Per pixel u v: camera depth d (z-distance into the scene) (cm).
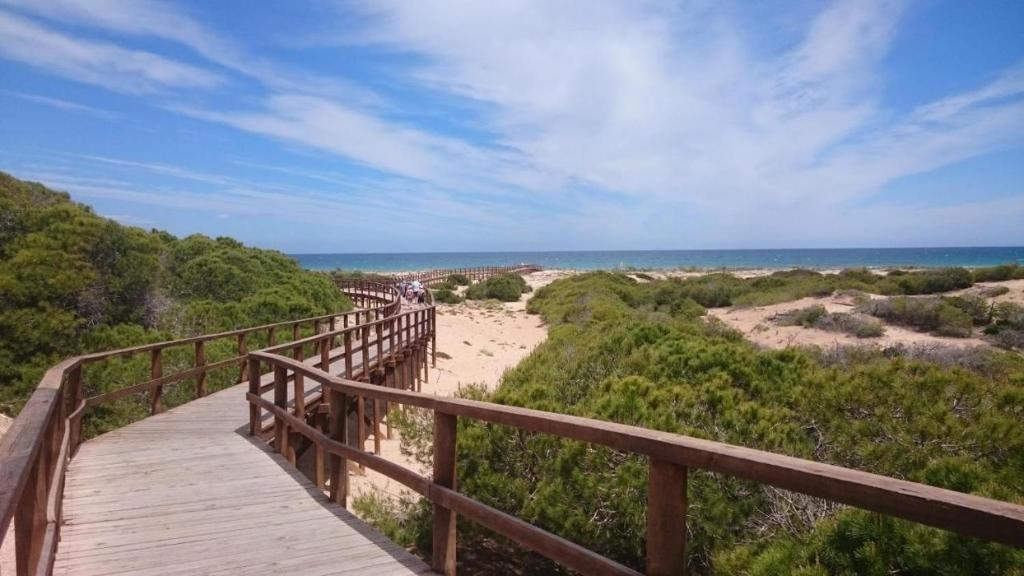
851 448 510
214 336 906
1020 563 284
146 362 1062
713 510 446
